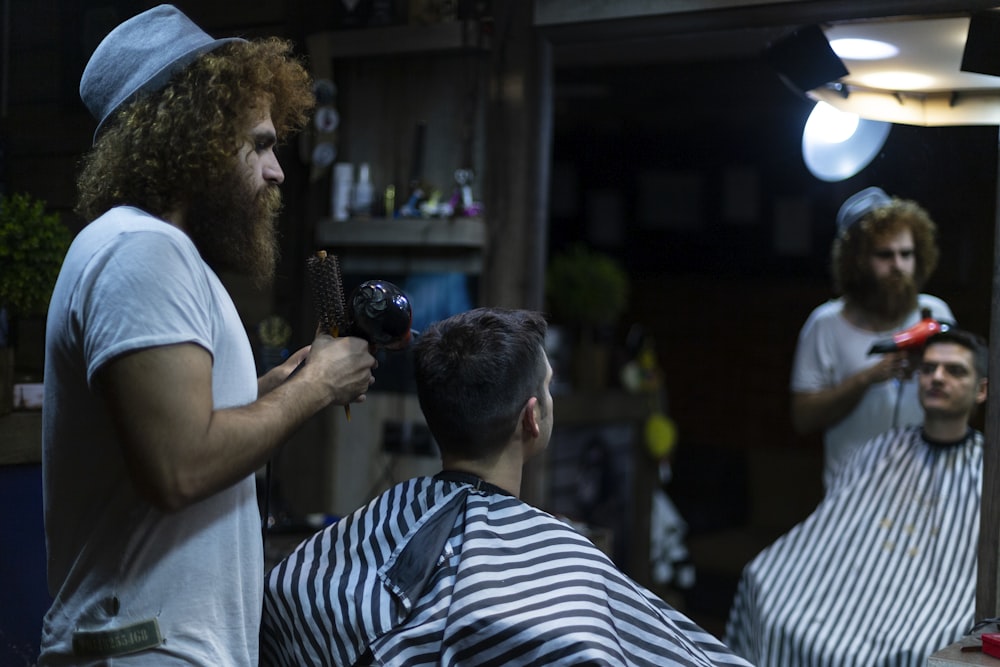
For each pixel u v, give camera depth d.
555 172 6.30
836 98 2.47
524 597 1.32
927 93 2.37
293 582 1.41
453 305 2.85
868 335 3.06
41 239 2.06
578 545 1.40
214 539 1.29
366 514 1.47
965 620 2.30
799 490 5.02
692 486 5.84
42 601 2.08
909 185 2.59
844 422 3.08
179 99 1.30
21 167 2.59
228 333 1.29
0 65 2.63
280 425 1.26
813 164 2.83
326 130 2.95
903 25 2.09
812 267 5.53
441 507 1.42
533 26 2.66
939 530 2.48
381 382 2.98
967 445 2.55
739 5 2.27
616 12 2.48
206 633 1.28
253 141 1.36
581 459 4.26
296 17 2.96
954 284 2.66
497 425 1.44
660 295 6.08
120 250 1.19
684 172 5.90
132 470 1.17
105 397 1.17
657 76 4.25
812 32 2.28
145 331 1.15
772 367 5.67
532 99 2.70
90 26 2.55
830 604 2.47
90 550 1.28
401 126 2.91
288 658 1.43
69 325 1.22
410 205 2.82
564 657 1.26
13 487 2.04
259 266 1.41
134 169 1.30
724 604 4.50
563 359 4.33
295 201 3.05
